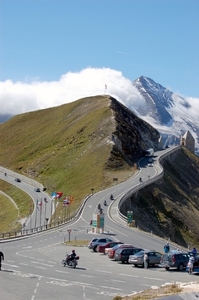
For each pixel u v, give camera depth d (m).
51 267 48.06
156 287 33.78
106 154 177.12
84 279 40.47
